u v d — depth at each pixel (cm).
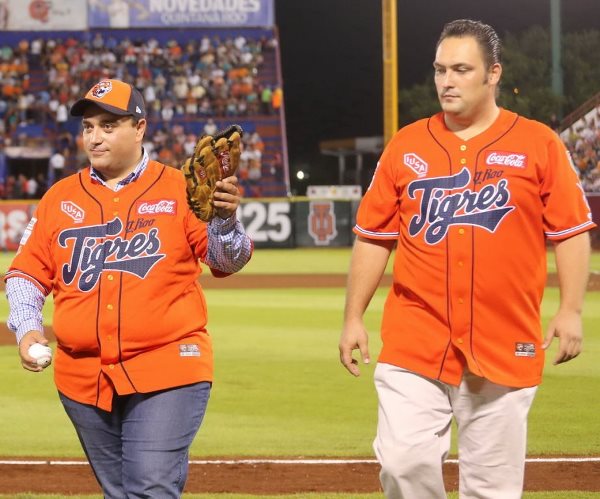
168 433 493
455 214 514
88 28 5084
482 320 512
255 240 4078
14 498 752
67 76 4975
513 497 522
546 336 516
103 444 518
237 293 2414
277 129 4922
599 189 4397
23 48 5009
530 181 511
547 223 518
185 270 510
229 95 4991
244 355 1471
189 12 5094
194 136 4772
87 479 822
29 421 1073
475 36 513
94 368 505
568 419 1060
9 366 1407
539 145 513
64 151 4606
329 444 954
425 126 531
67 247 509
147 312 499
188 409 499
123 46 5106
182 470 502
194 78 4969
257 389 1231
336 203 4100
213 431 1012
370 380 1288
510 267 511
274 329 1747
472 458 523
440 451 517
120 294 500
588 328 1755
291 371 1348
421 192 521
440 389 518
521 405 516
